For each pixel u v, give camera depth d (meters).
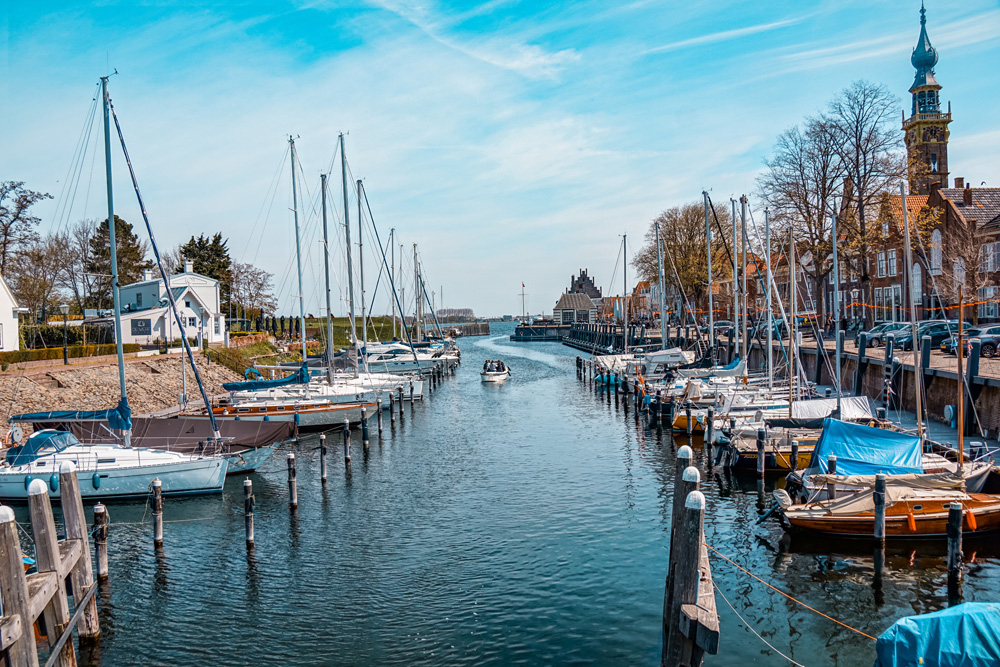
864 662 13.84
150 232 28.25
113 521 23.58
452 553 19.88
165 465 25.64
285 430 30.25
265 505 25.14
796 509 19.52
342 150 49.09
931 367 32.44
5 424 32.78
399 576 18.41
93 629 15.02
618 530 21.38
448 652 14.52
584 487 26.41
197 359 54.97
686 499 11.05
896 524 18.97
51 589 11.70
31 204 54.38
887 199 50.22
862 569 17.89
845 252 52.84
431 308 104.50
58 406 36.81
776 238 55.91
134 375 45.31
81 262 75.31
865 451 20.75
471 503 24.72
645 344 75.75
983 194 60.16
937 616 10.48
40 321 64.44
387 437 38.47
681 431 36.09
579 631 15.21
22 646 10.22
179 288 65.25
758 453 26.62
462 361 98.44
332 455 33.91
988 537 19.17
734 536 20.53
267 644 15.09
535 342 158.62
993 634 10.25
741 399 35.69
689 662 10.70
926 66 78.06
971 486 20.27
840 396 28.98
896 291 62.53
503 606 16.50
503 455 32.72
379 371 65.81
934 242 55.91
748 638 14.76
